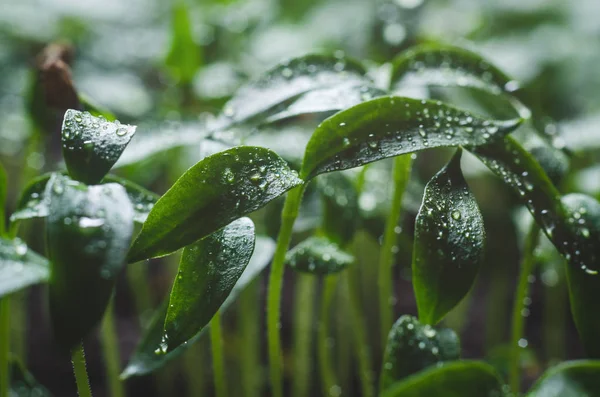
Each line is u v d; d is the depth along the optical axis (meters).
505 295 0.35
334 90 0.20
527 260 0.20
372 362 0.36
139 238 0.17
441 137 0.18
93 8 0.42
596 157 0.30
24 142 0.34
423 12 0.35
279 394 0.20
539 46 0.41
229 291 0.17
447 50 0.21
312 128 0.28
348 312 0.33
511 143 0.19
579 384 0.17
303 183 0.17
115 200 0.16
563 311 0.35
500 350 0.28
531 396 0.17
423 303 0.18
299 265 0.19
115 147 0.17
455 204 0.18
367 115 0.18
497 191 0.32
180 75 0.30
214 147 0.20
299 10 0.46
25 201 0.19
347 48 0.41
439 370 0.17
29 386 0.20
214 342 0.20
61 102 0.20
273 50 0.41
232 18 0.38
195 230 0.17
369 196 0.24
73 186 0.16
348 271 0.23
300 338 0.30
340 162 0.17
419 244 0.18
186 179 0.17
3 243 0.17
